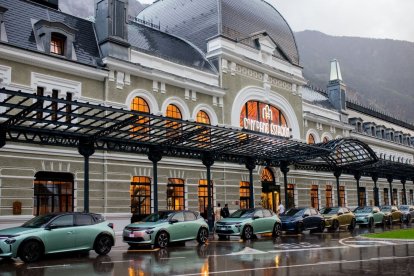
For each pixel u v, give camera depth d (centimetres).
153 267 1396
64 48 2430
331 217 2956
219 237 2425
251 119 3494
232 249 1900
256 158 2994
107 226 1745
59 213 1656
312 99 4484
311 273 1262
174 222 2005
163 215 2056
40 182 2273
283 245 2053
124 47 2689
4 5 2373
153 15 4056
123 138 2177
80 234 1639
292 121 3866
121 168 2586
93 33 2739
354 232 2861
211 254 1725
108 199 2495
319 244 2092
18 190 2155
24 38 2314
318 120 4259
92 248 1677
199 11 3634
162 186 2800
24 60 2225
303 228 2702
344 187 4653
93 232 1683
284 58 3909
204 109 3108
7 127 1802
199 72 3112
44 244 1534
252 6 3869
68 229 1611
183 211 2098
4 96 2148
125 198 2586
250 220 2377
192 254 1731
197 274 1255
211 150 2636
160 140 2386
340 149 3531
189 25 3641
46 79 2314
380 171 4347
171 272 1296
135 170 2658
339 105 4769
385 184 5519
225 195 3178
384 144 5638
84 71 2445
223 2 3531
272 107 3731
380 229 3142
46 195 2284
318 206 4188
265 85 3603
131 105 2688
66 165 2350
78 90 2442
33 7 2536
